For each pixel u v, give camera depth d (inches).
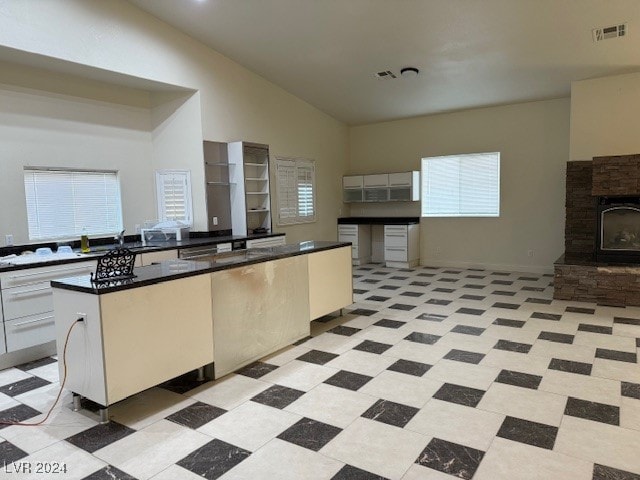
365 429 102.0
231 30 215.0
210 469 88.0
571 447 92.6
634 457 88.7
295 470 87.2
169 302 117.8
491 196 304.3
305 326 167.6
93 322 104.2
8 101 176.1
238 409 113.4
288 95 290.7
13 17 157.9
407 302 219.9
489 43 209.3
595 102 238.8
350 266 199.0
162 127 234.8
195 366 125.6
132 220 226.5
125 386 108.1
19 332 151.1
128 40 195.2
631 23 185.9
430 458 90.0
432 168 326.3
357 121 343.0
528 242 291.6
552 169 279.9
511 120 290.7
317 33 213.5
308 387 125.6
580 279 211.6
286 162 291.7
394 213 343.6
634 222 213.9
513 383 124.4
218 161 245.8
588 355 143.8
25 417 112.2
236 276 137.6
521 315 191.6
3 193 175.9
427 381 127.3
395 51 225.5
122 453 94.7
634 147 231.5
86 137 204.2
